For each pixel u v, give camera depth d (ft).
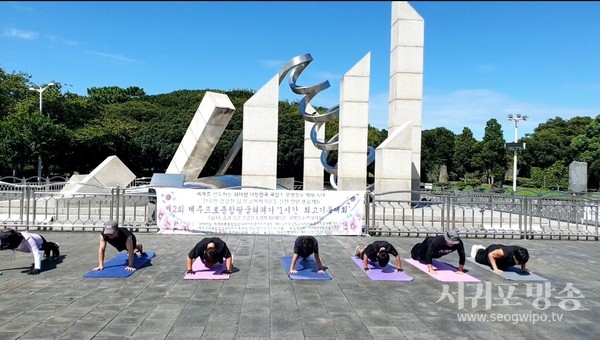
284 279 23.68
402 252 32.65
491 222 42.73
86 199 50.42
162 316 17.35
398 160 56.29
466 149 185.57
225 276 23.79
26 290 20.80
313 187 80.69
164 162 140.77
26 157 105.29
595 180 154.71
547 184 147.54
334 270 26.12
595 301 20.95
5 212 46.83
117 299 19.54
